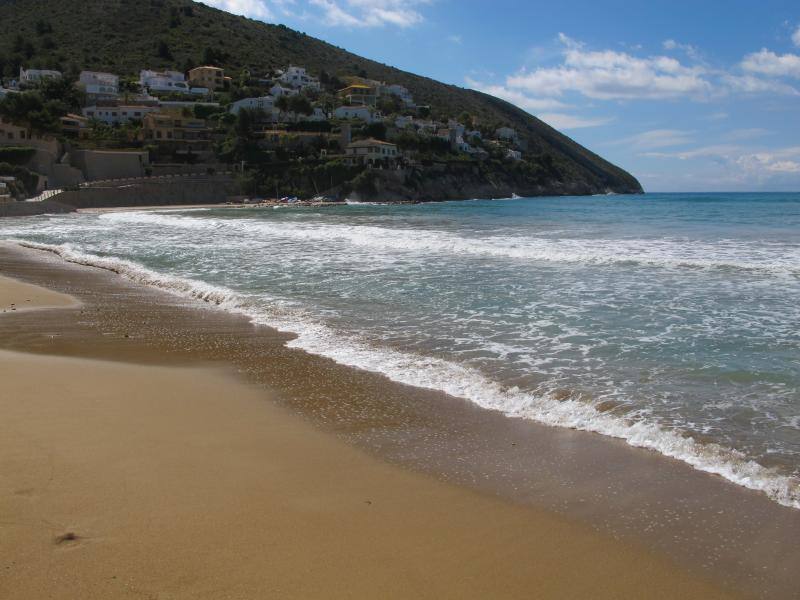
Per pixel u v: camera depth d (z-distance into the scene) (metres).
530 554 5.00
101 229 41.34
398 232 35.16
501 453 7.00
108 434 7.24
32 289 18.03
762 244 26.98
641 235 32.09
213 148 107.88
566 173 177.38
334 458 6.80
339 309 14.96
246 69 152.25
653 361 10.53
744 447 7.17
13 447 6.70
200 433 7.43
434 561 4.84
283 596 4.31
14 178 74.69
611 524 5.49
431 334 12.52
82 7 167.00
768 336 11.98
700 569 4.84
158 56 151.00
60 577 4.39
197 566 4.62
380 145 113.31
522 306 15.04
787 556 5.01
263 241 31.31
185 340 12.24
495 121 197.38
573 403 8.52
